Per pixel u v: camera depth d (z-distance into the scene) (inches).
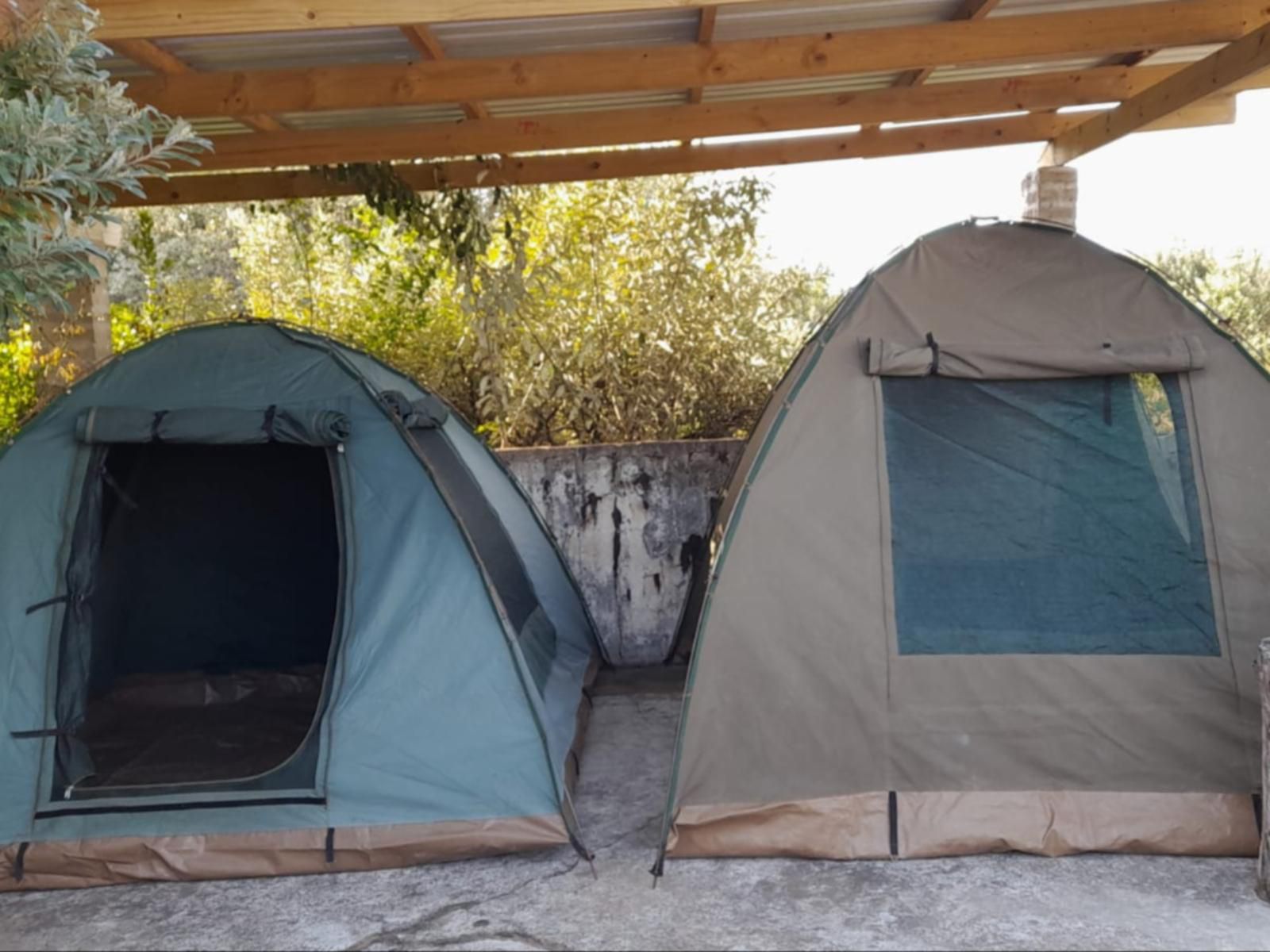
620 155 250.4
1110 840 140.3
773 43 179.3
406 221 258.1
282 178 251.8
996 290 152.6
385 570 151.1
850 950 121.3
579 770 178.9
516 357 271.3
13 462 156.5
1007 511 147.7
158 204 255.0
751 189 269.6
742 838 143.2
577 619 226.8
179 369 163.3
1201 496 146.5
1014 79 221.8
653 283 274.1
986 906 129.6
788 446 146.3
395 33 169.6
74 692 149.4
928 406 149.5
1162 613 145.2
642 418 274.7
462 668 147.7
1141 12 178.1
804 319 287.7
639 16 168.6
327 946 126.7
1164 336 149.3
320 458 217.6
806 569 144.9
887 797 143.6
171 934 130.9
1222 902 128.8
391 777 144.9
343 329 291.9
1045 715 143.6
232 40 171.3
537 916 131.8
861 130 252.7
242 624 222.2
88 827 144.2
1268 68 174.1
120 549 213.5
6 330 122.0
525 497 226.8
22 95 115.8
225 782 146.3
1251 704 142.6
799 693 143.6
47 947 128.9
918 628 144.6
